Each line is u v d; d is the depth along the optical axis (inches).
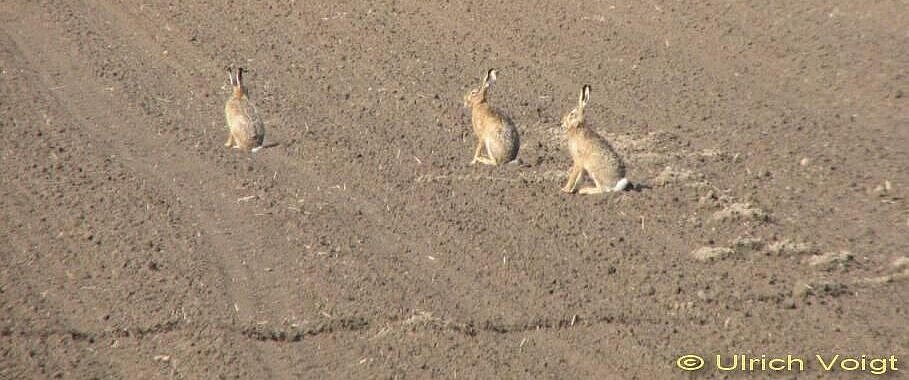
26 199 718.5
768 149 762.8
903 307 555.2
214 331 562.6
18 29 1080.8
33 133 827.4
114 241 658.8
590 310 565.6
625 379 506.6
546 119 834.2
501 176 733.9
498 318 561.3
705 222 657.0
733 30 996.6
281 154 782.5
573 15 1059.3
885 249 614.5
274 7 1132.5
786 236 634.2
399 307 574.6
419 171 745.6
